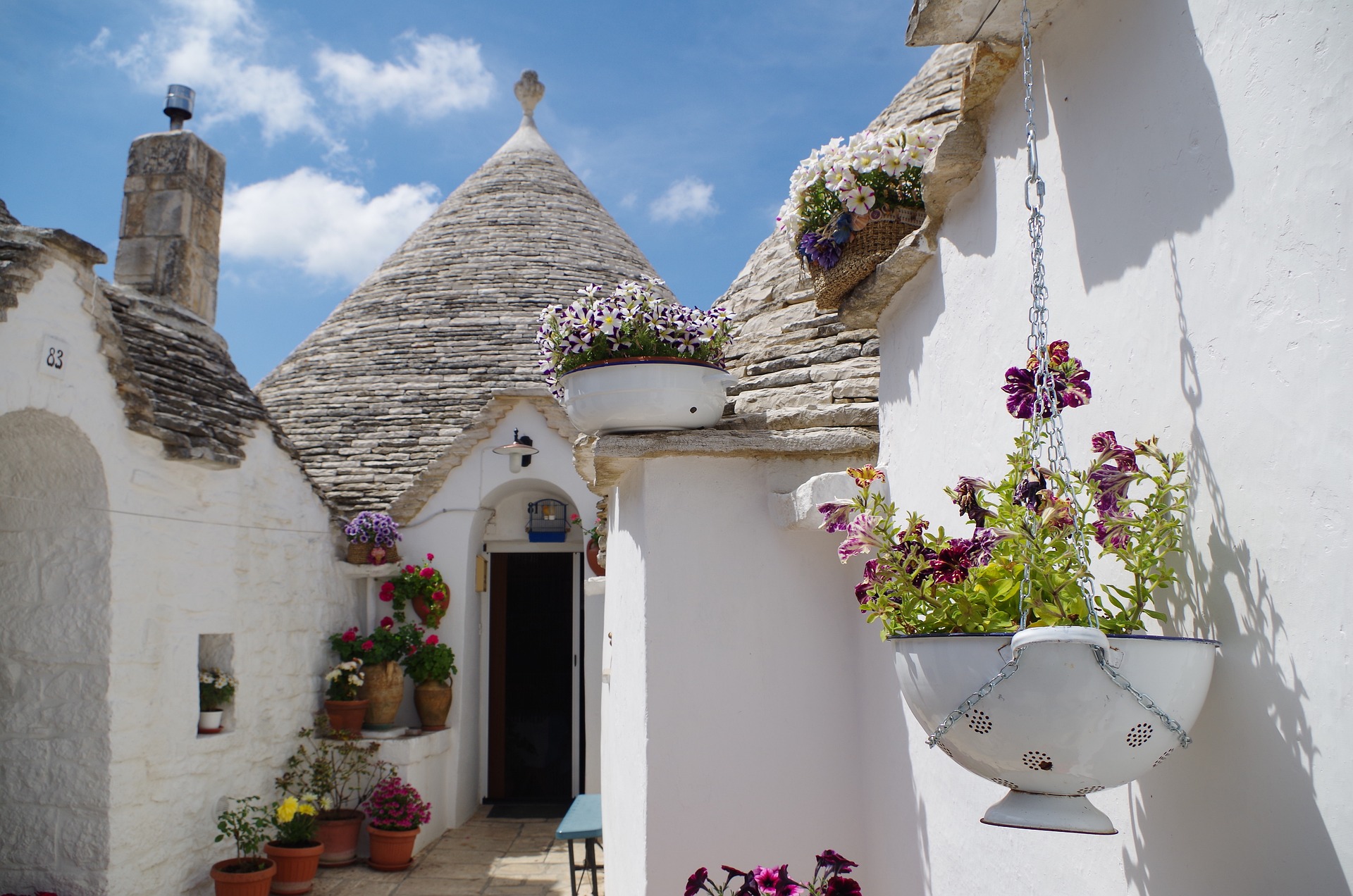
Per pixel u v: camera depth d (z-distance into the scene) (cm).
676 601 378
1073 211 219
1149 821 187
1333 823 138
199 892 683
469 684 1018
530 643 1098
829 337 446
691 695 372
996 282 257
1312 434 144
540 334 424
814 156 350
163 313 805
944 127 391
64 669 604
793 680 380
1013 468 218
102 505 610
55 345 561
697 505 386
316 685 877
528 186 1438
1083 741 153
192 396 738
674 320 396
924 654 175
